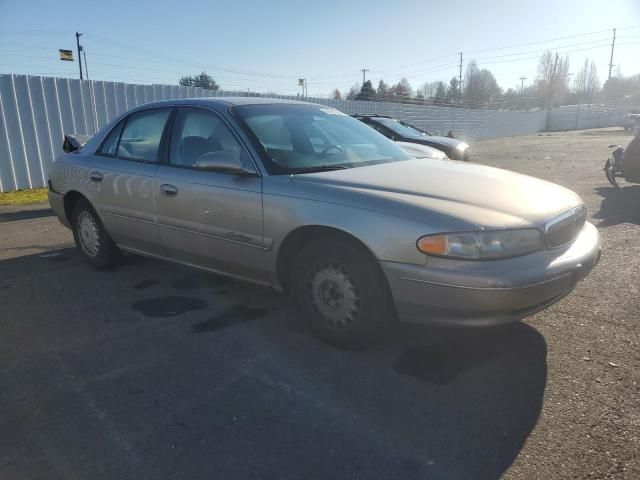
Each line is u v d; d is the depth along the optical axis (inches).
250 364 126.0
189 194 154.0
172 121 168.7
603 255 199.8
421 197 122.0
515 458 90.0
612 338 131.6
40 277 194.1
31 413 107.5
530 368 119.5
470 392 110.8
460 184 132.0
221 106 159.3
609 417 100.0
